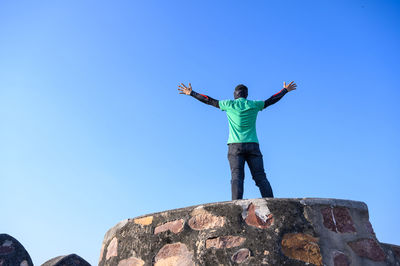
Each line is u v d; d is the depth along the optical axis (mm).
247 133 4059
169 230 3285
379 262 3105
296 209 3109
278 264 2850
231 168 3930
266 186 3855
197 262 3014
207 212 3199
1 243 4930
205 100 4289
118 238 3574
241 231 3027
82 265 5258
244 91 4441
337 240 3061
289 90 4469
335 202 3230
